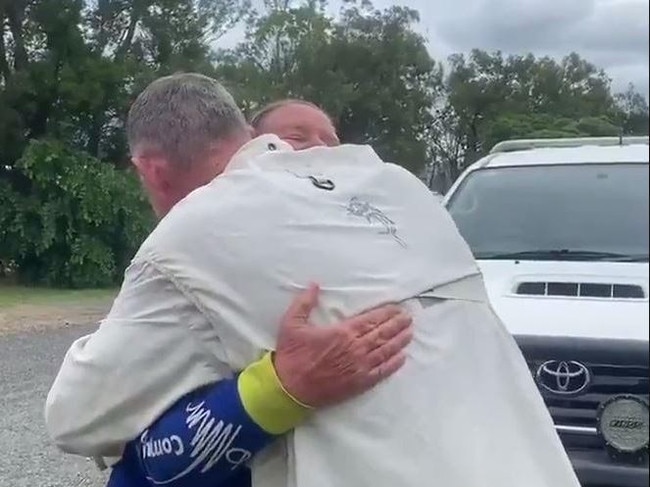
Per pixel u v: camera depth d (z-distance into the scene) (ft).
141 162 6.68
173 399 5.89
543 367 12.54
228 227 5.92
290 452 5.78
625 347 12.26
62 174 73.31
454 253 6.51
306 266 5.88
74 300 63.87
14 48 76.02
